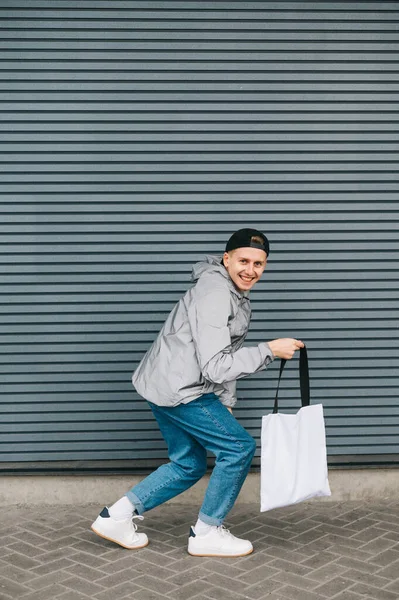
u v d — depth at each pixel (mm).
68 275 4859
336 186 4898
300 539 4434
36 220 4812
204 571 4008
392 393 5027
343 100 4836
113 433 4953
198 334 3893
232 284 4055
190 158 4820
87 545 4344
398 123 4879
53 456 4945
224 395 4164
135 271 4875
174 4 4707
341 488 5020
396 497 5059
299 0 4742
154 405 4176
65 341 4891
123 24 4711
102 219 4832
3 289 4848
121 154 4797
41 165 4781
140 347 4914
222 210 4871
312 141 4855
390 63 4836
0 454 4941
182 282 4902
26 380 4898
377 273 4965
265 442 4047
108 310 4887
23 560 4133
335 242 4934
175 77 4758
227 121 4809
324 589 3803
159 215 4855
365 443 5039
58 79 4730
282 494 4047
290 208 4891
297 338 4965
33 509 4891
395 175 4914
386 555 4207
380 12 4793
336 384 4996
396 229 4945
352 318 4977
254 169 4848
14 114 4746
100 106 4758
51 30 4699
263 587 3826
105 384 4926
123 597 3719
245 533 4523
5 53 4703
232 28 4742
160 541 4410
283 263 4926
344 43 4797
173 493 4293
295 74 4801
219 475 4090
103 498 4949
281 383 4973
